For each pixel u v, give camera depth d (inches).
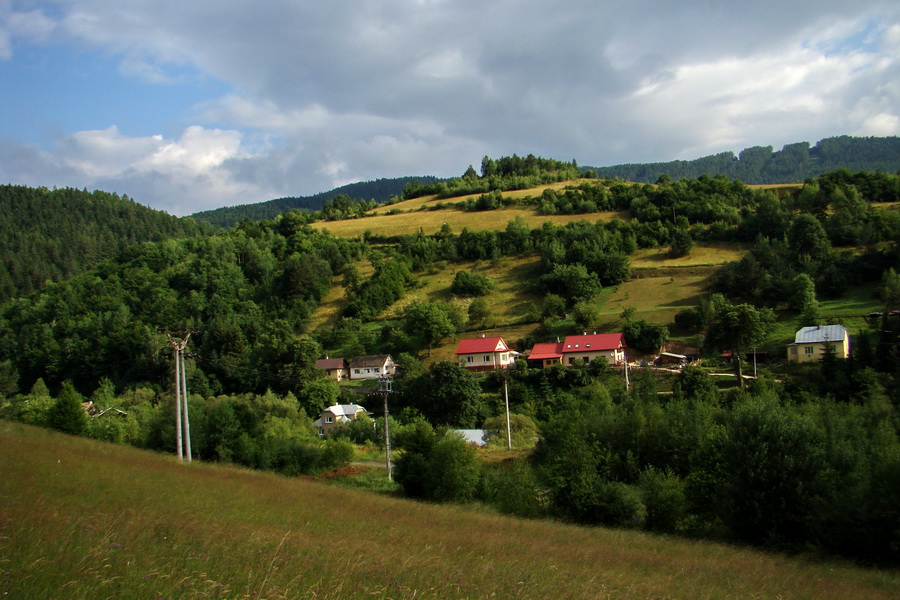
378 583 448.5
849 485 1142.3
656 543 1028.5
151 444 2012.8
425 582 470.0
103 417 2356.1
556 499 1358.3
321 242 5364.2
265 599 371.9
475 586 478.9
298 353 3240.7
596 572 660.1
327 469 1969.7
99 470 919.0
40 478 759.1
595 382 2618.1
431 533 812.0
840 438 1296.8
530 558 698.8
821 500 1091.3
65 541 444.5
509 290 4192.9
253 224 6771.7
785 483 1141.7
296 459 1921.8
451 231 5536.4
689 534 1241.4
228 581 399.2
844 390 2192.4
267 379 3228.3
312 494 1093.8
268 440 1969.7
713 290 3614.7
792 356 2691.9
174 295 4436.5
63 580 367.9
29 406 2536.9
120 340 3609.7
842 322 2955.2
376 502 1113.4
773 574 814.5
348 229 5979.3
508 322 3742.6
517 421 2476.6
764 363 2738.7
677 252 4313.5
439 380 2723.9
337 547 578.2
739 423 1239.5
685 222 4741.6
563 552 805.9
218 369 3371.1
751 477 1155.3
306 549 548.7
